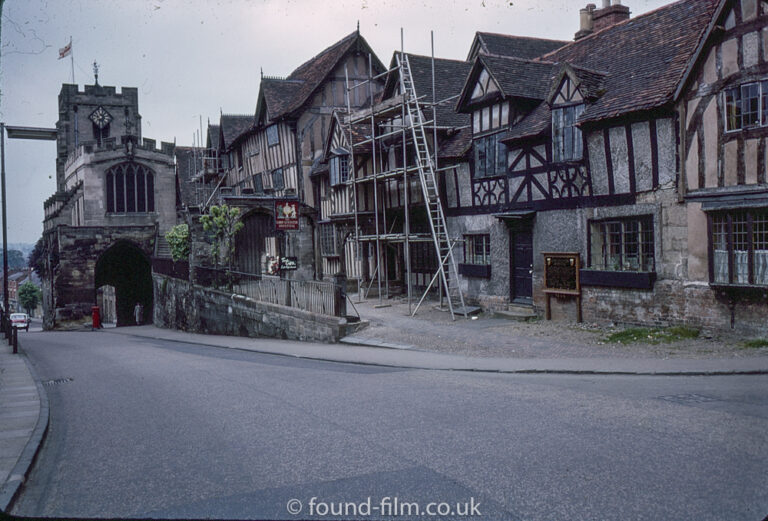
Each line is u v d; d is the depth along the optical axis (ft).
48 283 128.88
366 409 23.70
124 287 139.85
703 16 43.04
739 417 20.24
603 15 62.49
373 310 61.11
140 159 126.82
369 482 15.67
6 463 18.60
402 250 70.90
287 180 92.99
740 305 35.86
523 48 71.77
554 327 45.73
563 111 46.57
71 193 132.77
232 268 82.94
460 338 44.21
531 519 13.16
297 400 26.13
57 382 38.04
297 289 57.57
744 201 34.78
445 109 65.41
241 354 48.67
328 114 91.15
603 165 43.75
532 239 50.90
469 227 58.49
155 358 48.85
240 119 122.01
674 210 39.27
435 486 15.21
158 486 16.30
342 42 96.73
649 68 42.88
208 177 129.49
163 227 128.47
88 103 161.48
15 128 77.56
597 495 14.23
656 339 37.96
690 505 13.55
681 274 39.06
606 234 44.27
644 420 20.18
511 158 52.44
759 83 34.32
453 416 21.88
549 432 19.25
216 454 18.84
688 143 38.04
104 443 21.25
